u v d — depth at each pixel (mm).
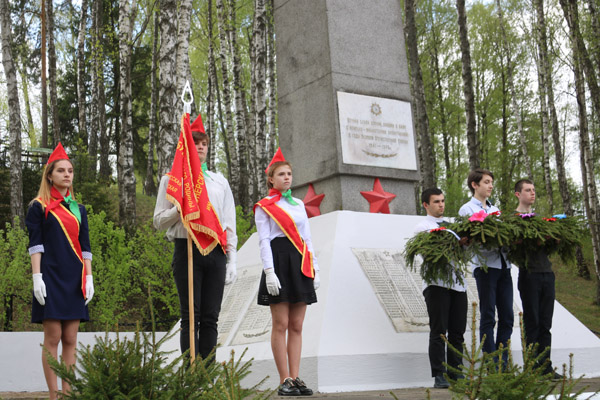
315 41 9289
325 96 9039
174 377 3424
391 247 7941
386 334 6805
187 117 5160
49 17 26469
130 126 22156
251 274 8266
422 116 23156
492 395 2943
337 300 6953
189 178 5016
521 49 33344
